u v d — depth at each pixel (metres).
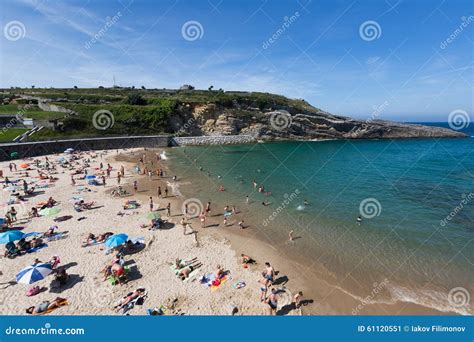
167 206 25.06
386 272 15.88
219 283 14.32
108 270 14.69
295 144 76.44
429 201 28.52
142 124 70.69
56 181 32.41
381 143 83.88
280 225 21.95
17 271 14.91
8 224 20.02
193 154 56.75
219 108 79.31
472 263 16.80
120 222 21.56
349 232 20.83
